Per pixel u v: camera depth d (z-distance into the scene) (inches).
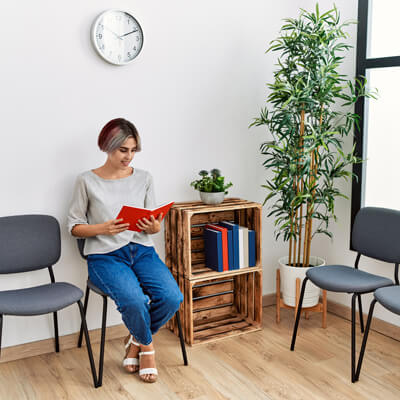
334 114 106.8
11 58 92.7
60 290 88.1
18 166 95.8
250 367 93.7
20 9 92.4
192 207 106.0
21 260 93.1
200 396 83.4
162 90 108.6
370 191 115.6
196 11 110.2
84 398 83.4
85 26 98.7
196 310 116.3
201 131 114.7
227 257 107.6
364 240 101.0
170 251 110.3
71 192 101.6
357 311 116.4
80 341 103.7
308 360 96.4
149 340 87.4
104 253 92.3
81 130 101.0
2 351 97.6
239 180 121.6
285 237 115.8
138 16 103.4
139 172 99.3
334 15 117.7
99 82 101.6
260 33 119.0
